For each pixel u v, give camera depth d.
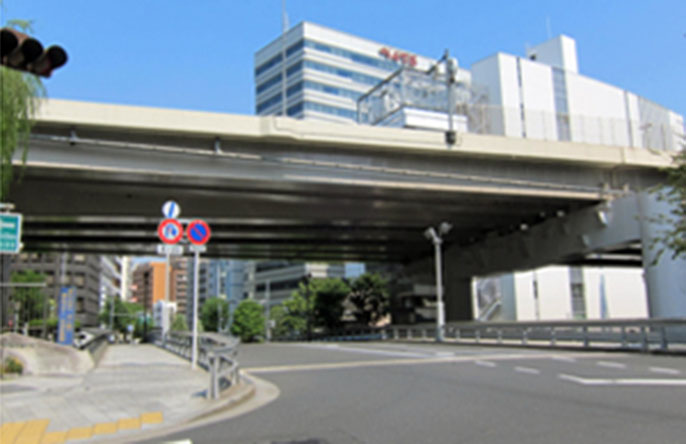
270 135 25.72
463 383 11.37
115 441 7.32
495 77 77.56
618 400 8.73
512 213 37.72
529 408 8.30
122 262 174.50
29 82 15.06
